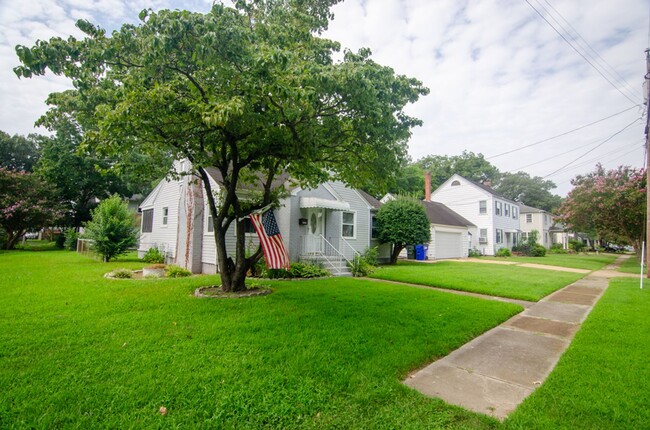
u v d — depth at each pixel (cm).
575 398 314
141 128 550
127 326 491
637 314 652
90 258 1559
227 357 388
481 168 5025
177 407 285
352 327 518
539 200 5475
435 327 540
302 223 1355
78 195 2808
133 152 730
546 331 564
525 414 286
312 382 335
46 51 449
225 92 532
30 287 770
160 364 363
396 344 452
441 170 4812
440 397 324
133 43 518
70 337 437
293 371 357
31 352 387
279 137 654
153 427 257
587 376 364
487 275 1273
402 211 1777
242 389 315
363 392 321
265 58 450
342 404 300
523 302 814
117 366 356
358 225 1664
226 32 459
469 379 368
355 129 632
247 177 874
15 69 451
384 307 663
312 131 624
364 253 1605
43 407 277
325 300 712
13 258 1521
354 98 524
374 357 405
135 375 336
